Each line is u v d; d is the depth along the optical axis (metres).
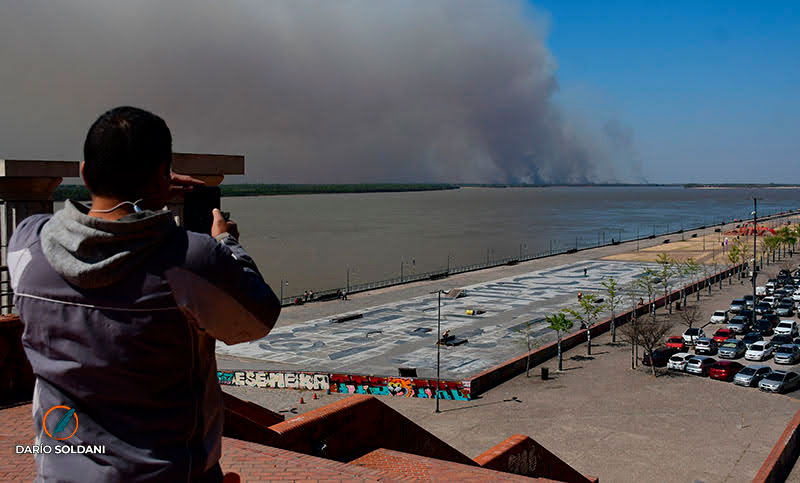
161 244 2.04
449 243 160.50
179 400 2.13
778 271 97.38
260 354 52.44
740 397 39.00
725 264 103.00
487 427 35.38
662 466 29.14
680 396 39.41
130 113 2.23
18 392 5.47
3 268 5.96
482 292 83.81
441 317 67.88
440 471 5.99
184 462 2.10
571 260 116.56
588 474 28.42
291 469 4.11
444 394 41.06
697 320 63.34
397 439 7.66
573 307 71.88
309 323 65.44
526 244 158.25
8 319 5.41
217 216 2.54
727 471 28.44
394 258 130.38
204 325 2.14
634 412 36.81
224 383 45.50
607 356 50.06
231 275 2.14
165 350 2.05
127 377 2.00
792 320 61.19
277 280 102.00
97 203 2.20
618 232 190.88
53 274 1.99
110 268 1.93
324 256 133.38
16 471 3.73
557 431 34.19
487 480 5.33
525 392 41.47
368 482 3.93
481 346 54.69
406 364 49.03
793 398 38.59
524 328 61.34
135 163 2.15
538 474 9.55
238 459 4.25
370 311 72.00
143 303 1.98
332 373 43.19
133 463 1.99
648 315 66.19
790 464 27.88
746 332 57.09
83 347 1.98
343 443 6.77
